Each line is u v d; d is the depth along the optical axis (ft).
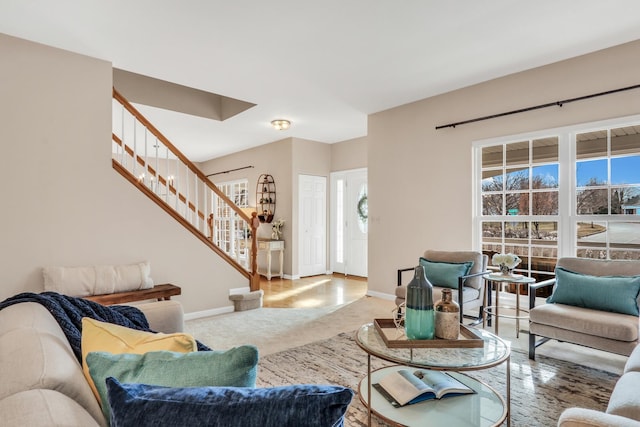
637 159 10.12
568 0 8.14
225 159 27.96
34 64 10.07
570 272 9.29
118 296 10.40
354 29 9.41
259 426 2.16
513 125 12.33
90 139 10.97
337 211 23.41
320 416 2.20
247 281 14.69
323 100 14.92
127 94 14.96
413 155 15.14
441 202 14.23
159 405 2.28
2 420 2.13
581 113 10.91
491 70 12.05
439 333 6.16
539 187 11.94
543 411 6.58
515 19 8.95
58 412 2.27
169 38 9.86
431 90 13.85
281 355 9.41
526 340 10.41
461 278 10.59
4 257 9.68
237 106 16.83
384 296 16.16
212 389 2.46
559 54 10.87
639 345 6.30
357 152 21.95
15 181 9.83
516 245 12.50
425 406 5.83
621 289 8.11
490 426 5.24
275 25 9.20
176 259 12.84
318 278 21.79
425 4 8.30
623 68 10.18
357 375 8.15
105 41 10.04
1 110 9.64
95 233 11.10
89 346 3.47
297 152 21.95
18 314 4.00
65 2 8.17
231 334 11.26
